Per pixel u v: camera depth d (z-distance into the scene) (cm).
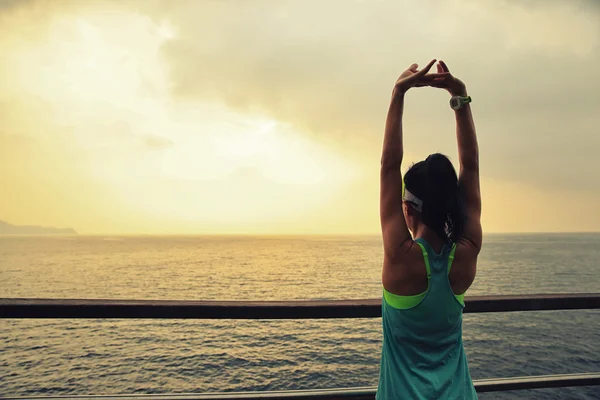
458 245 144
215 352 3288
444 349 142
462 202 148
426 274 137
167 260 12544
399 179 144
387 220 142
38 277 7769
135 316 183
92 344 3631
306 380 2567
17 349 3459
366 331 3994
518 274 7606
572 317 4344
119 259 12925
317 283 6738
